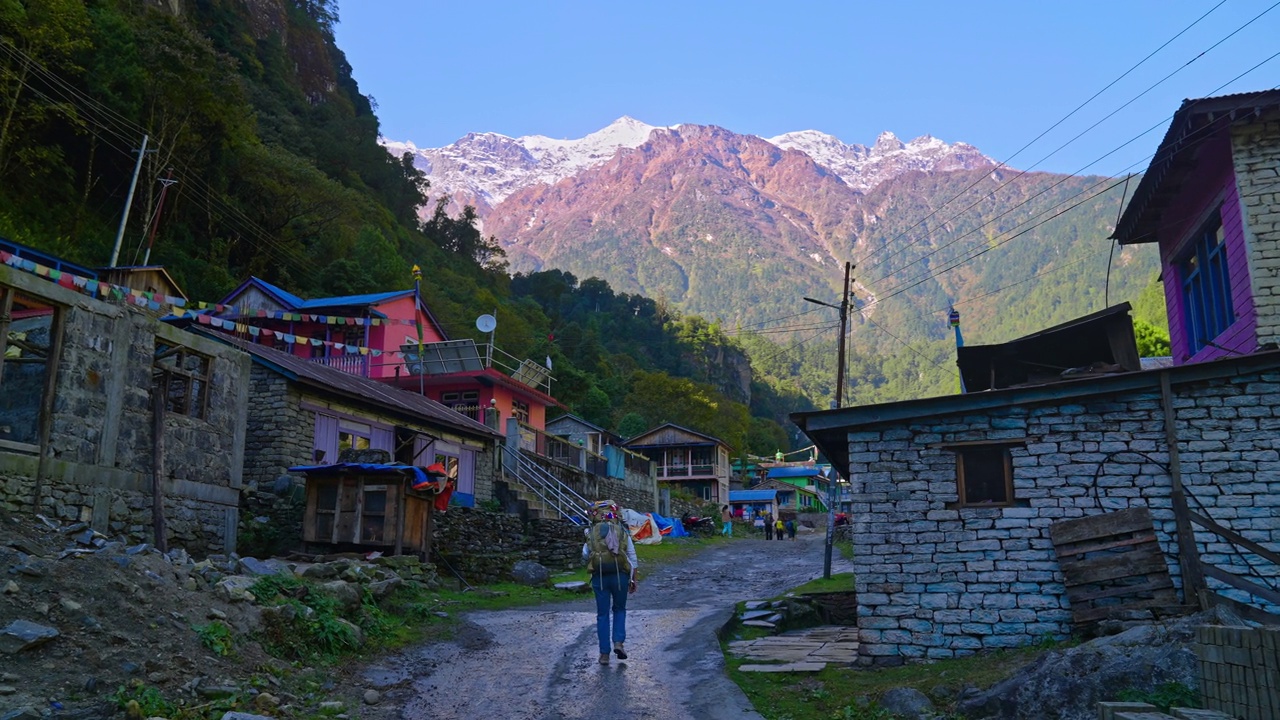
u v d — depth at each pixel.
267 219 48.75
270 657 8.91
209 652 8.34
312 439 19.92
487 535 22.41
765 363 191.25
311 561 15.02
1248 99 13.12
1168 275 17.23
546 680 9.55
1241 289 13.56
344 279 47.53
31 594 7.94
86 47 34.22
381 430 22.25
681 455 61.94
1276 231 13.13
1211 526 10.15
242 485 17.94
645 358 117.00
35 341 14.23
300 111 76.75
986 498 11.20
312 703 8.07
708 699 8.79
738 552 31.33
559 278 139.25
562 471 32.88
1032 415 11.17
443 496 17.11
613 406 74.31
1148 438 10.74
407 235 74.56
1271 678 6.14
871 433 11.68
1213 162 14.46
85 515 12.70
